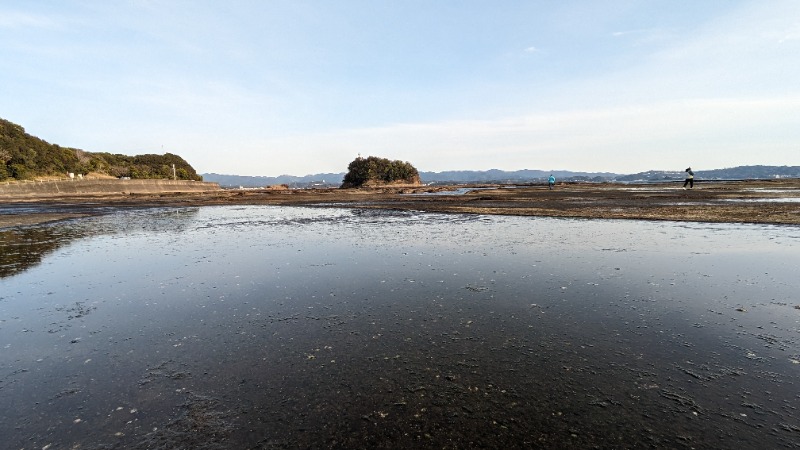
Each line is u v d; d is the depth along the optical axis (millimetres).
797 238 12133
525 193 46875
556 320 5918
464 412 3605
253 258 11047
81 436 3344
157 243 13945
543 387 3998
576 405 3664
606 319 5898
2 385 4230
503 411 3605
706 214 18469
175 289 7984
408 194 56188
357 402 3797
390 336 5430
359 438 3256
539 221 18859
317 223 20109
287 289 7895
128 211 30328
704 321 5680
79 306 6949
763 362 4379
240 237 15250
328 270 9484
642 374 4207
